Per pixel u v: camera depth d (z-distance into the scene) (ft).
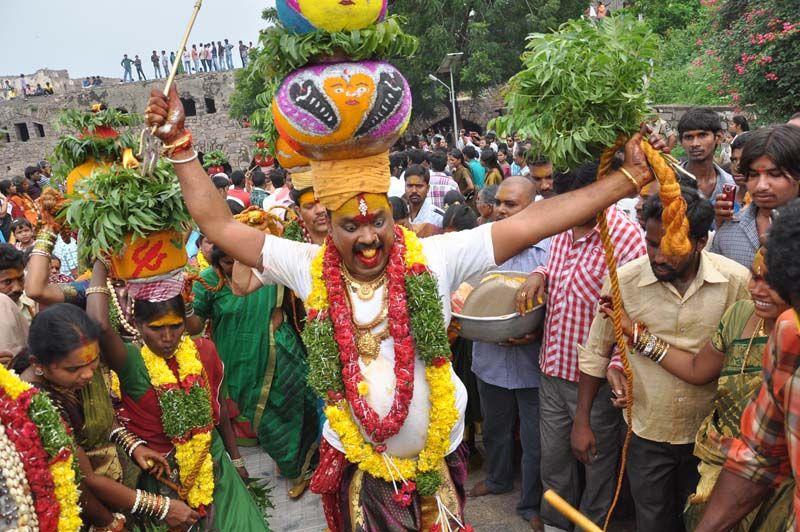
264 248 8.35
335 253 8.20
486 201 15.40
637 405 10.14
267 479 16.21
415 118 84.28
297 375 15.35
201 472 10.00
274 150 13.56
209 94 102.89
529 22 71.31
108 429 9.27
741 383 8.13
